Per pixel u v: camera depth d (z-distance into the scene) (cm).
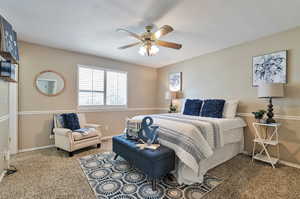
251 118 298
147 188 185
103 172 223
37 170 227
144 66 509
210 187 188
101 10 201
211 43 313
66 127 318
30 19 225
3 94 212
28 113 313
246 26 241
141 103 503
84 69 390
